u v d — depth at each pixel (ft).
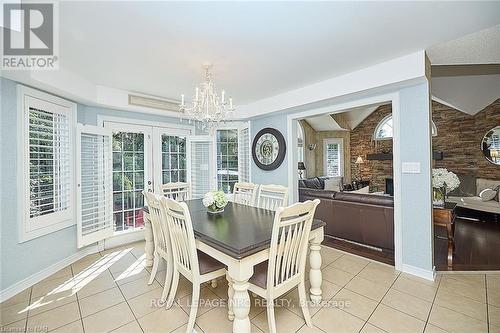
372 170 26.68
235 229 6.61
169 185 11.38
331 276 8.76
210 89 9.11
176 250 6.88
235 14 5.76
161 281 8.62
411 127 8.77
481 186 17.58
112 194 12.09
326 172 28.32
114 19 5.89
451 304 6.96
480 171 19.04
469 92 16.42
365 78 9.16
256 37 6.86
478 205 15.30
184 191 11.98
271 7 5.51
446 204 10.62
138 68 9.04
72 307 7.07
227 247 5.37
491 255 10.23
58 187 9.73
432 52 8.86
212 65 8.80
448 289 7.76
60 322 6.42
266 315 6.64
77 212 10.23
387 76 8.56
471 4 5.50
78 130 10.25
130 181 13.12
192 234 5.95
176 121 15.01
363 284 8.17
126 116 12.85
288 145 13.50
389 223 10.18
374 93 9.70
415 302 7.09
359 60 8.48
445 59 9.92
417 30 6.62
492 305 6.88
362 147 27.48
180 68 9.06
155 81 10.52
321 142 28.27
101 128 11.27
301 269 6.20
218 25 6.23
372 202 10.62
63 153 10.00
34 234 8.61
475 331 5.86
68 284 8.43
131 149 13.17
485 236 12.53
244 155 16.12
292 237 5.96
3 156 7.73
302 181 20.85
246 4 5.38
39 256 8.82
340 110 11.16
